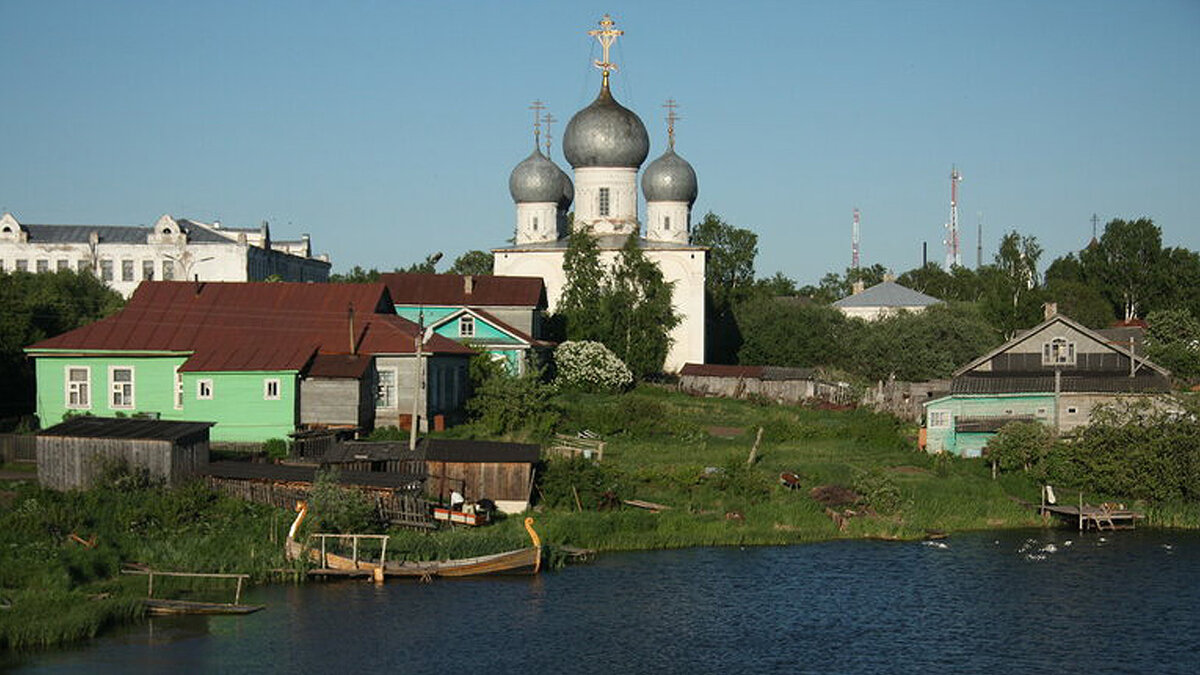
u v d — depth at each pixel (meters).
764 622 45.59
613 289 105.75
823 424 80.50
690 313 111.00
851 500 62.28
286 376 66.00
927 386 95.81
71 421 57.59
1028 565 54.03
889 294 150.50
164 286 74.00
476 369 77.56
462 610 46.09
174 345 69.31
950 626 45.56
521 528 54.66
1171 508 63.84
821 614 46.66
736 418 86.31
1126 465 65.75
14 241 128.38
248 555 49.50
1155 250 155.38
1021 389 75.38
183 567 47.94
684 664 41.25
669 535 56.88
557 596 48.19
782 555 55.34
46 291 90.44
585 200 115.56
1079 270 162.12
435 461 57.34
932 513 62.53
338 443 60.34
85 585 45.78
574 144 115.06
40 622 41.56
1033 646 43.38
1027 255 152.25
